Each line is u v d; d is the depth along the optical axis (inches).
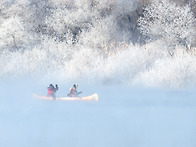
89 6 6491.1
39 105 3181.6
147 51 4906.5
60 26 6279.5
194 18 6289.4
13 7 6402.6
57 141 2023.9
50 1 6574.8
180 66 4121.6
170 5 5949.8
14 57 5383.9
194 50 5078.7
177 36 5772.6
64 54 5502.0
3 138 2098.9
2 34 5989.2
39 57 5315.0
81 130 2256.4
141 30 6525.6
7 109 2989.7
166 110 2851.9
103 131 2218.3
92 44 5920.3
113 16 6545.3
